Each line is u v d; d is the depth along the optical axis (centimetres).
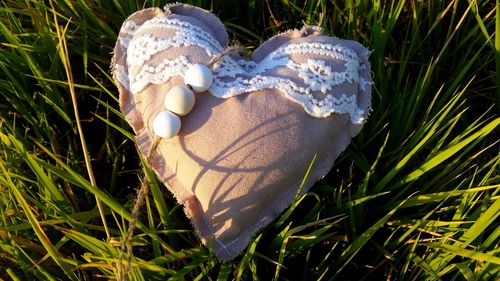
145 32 33
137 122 32
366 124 38
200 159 30
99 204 31
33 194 34
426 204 36
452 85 38
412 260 34
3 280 34
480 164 38
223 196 29
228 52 31
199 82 30
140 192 28
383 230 36
